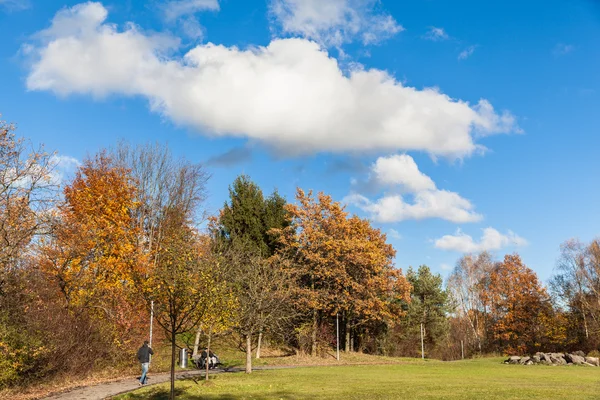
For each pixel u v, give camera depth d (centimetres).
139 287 2630
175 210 4541
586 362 4103
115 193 4156
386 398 1817
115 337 2983
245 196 5384
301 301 4616
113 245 3631
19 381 2084
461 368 3756
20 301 2223
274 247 5322
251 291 3259
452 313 8031
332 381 2567
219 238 4666
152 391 2100
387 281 5169
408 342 7262
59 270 2845
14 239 2191
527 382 2512
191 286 1734
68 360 2408
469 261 8038
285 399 1822
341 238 4934
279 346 5297
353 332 6191
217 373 3141
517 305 6706
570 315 6341
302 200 5122
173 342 1680
